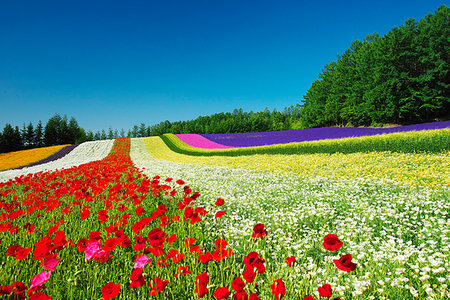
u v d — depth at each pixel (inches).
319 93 2778.1
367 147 676.7
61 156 1616.6
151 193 247.4
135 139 2348.7
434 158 457.4
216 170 546.6
